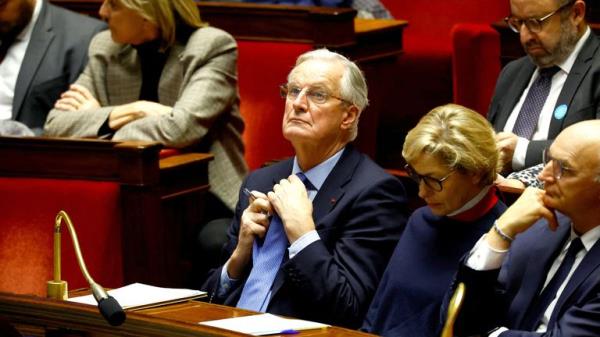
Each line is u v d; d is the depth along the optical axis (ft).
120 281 39.70
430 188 30.48
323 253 32.32
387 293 31.45
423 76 57.36
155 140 43.32
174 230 42.39
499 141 39.22
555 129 39.86
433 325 30.60
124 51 46.03
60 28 50.21
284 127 34.27
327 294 32.01
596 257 28.07
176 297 30.73
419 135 30.27
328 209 33.60
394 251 32.01
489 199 31.07
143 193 39.32
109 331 27.12
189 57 44.55
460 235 30.99
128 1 43.96
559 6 39.52
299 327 27.55
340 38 48.67
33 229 39.81
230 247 35.70
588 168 27.96
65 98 45.91
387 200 33.68
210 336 25.52
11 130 46.06
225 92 44.60
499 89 42.75
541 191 29.14
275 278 33.37
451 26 58.65
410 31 59.57
